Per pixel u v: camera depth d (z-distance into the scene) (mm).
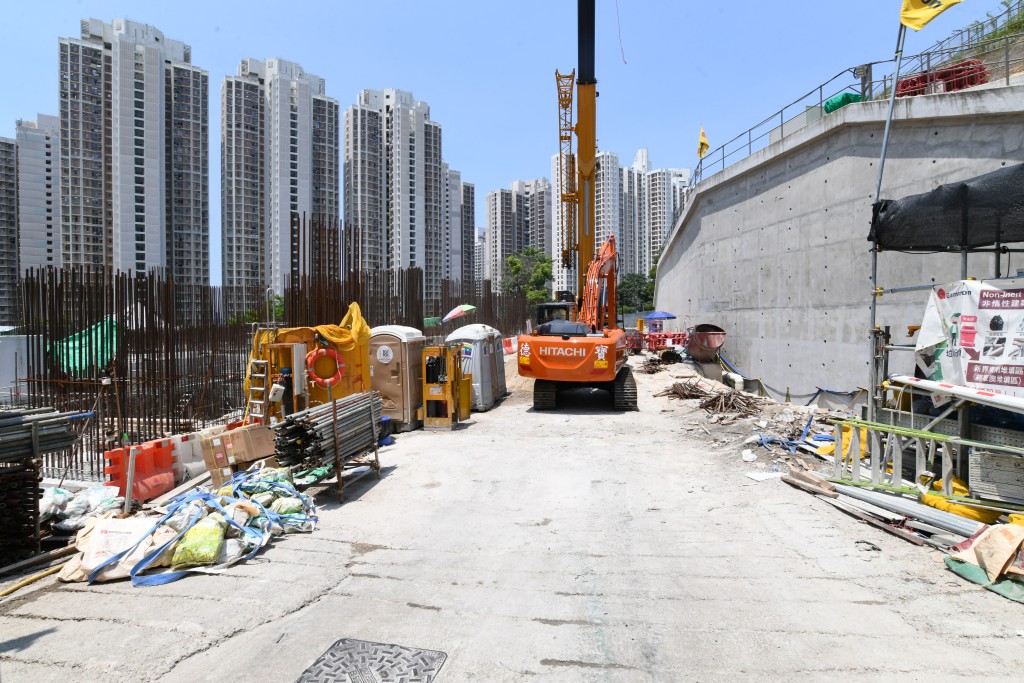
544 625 4012
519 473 8156
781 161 18984
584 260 18203
